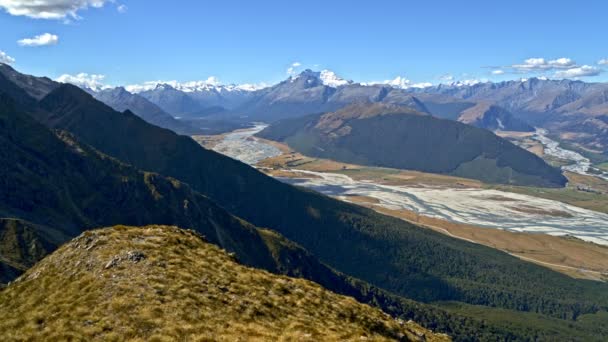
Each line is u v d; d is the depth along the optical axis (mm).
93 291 42375
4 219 142750
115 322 37281
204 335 36031
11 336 37531
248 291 46500
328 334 40656
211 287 45062
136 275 44719
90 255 50094
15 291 46844
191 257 51719
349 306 50844
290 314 44062
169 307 39469
